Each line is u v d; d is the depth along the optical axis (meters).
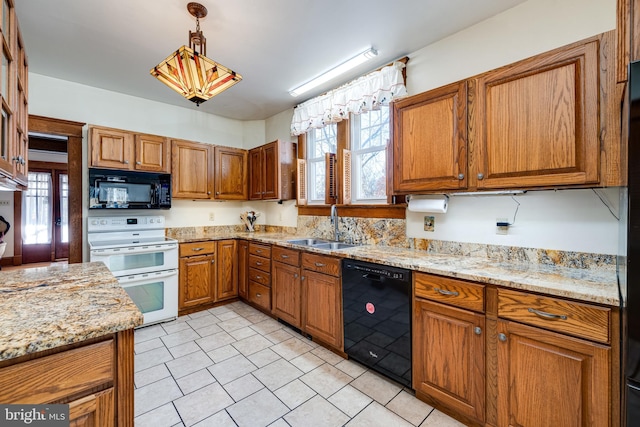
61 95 2.98
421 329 1.79
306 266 2.62
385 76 2.53
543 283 1.37
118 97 3.31
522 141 1.55
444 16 2.02
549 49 1.80
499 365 1.47
